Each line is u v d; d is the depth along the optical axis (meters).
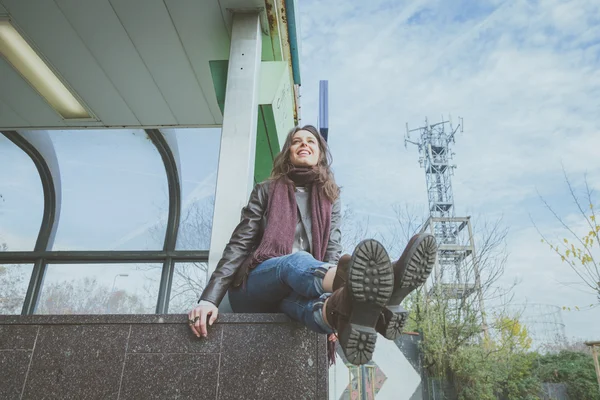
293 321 1.55
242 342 1.53
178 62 3.61
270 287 1.48
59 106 4.28
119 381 1.51
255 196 1.77
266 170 3.91
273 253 1.56
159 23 3.21
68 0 3.03
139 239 5.58
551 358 9.02
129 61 3.62
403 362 8.52
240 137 2.56
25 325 1.60
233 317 1.56
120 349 1.55
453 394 8.23
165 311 5.27
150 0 3.02
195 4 3.04
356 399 7.73
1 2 3.07
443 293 9.23
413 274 1.12
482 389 8.08
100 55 3.56
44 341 1.58
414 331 9.11
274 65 3.13
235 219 2.30
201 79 3.81
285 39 3.29
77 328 1.59
